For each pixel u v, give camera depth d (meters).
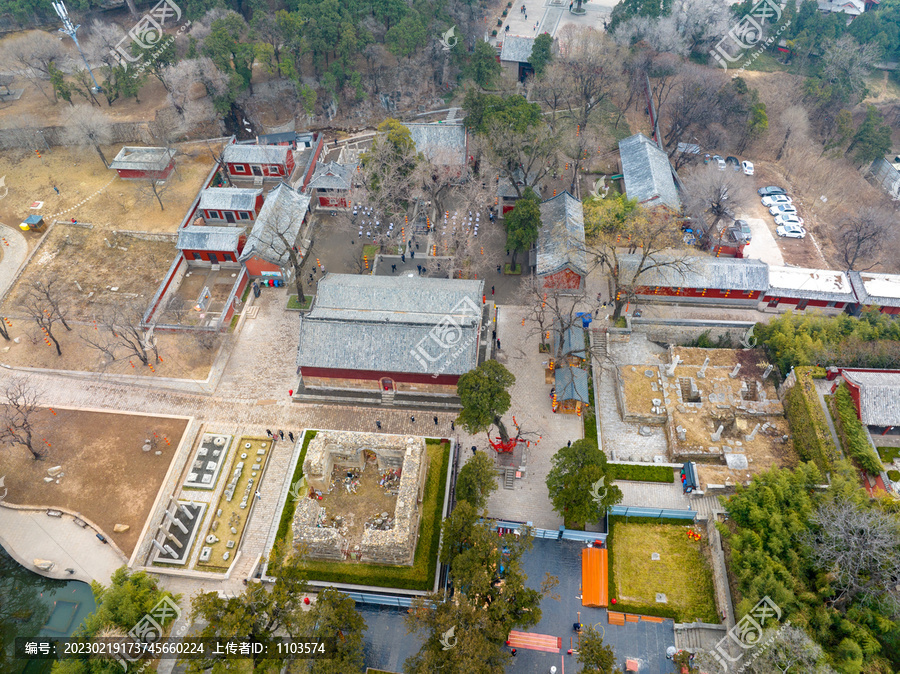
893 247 98.06
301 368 74.38
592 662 48.03
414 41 124.94
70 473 68.31
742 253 94.31
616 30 133.12
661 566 59.72
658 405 72.69
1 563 62.41
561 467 60.16
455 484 67.44
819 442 64.44
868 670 47.47
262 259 90.00
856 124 130.75
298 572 56.56
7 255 94.50
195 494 67.12
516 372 79.00
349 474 67.56
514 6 164.75
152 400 76.06
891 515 54.41
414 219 100.12
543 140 98.69
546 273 86.06
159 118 110.81
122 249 96.69
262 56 114.38
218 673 47.47
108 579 60.41
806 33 142.12
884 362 72.44
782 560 54.88
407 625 51.28
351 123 126.06
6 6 126.88
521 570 59.97
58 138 112.69
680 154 115.12
